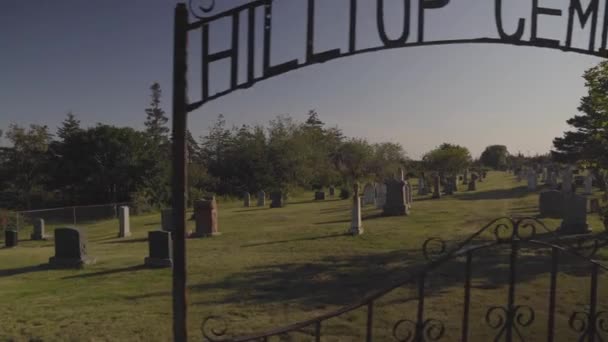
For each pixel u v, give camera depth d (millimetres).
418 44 3277
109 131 47656
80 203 47938
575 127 47312
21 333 8008
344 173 62906
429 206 30172
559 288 9445
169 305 9508
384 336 7078
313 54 3273
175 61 3295
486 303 8633
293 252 15430
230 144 57000
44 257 17656
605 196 18125
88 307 9570
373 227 20812
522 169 67125
